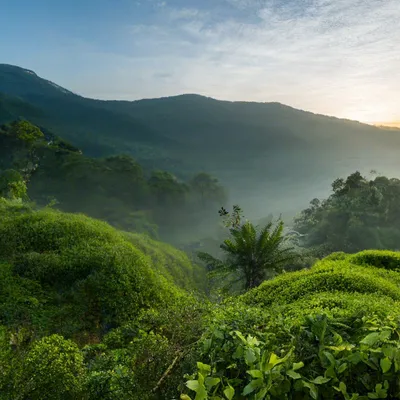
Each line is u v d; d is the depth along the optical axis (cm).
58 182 7688
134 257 1388
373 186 7744
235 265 1634
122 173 8706
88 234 1534
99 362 423
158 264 1905
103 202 7619
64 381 374
